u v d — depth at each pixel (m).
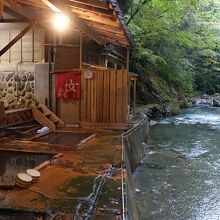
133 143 10.26
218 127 18.34
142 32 20.73
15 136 8.91
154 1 19.25
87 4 5.28
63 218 3.91
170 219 6.78
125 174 5.79
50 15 6.84
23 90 11.52
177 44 25.45
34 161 6.86
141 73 22.45
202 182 9.08
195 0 20.89
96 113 10.80
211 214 7.06
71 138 9.08
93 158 6.82
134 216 5.33
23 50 11.45
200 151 12.69
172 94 25.81
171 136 15.58
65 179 5.38
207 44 27.52
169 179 9.27
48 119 10.42
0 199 4.42
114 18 6.32
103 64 15.59
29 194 4.65
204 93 33.59
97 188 4.98
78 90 10.85
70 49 10.99
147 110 19.55
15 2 7.03
